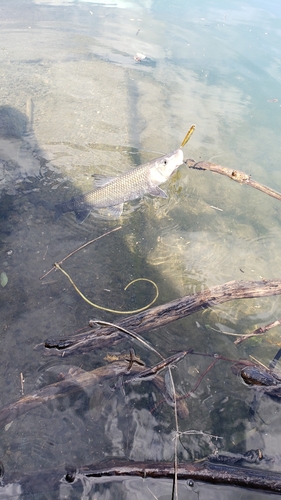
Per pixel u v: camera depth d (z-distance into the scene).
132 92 2.12
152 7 3.43
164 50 2.61
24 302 1.12
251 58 2.62
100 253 1.29
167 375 0.99
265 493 0.82
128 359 1.00
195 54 2.60
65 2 3.29
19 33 2.61
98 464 0.84
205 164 1.50
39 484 0.81
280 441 0.90
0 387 0.94
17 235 1.29
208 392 0.97
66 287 1.17
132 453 0.87
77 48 2.50
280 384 0.97
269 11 3.56
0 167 1.52
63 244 1.30
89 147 1.70
